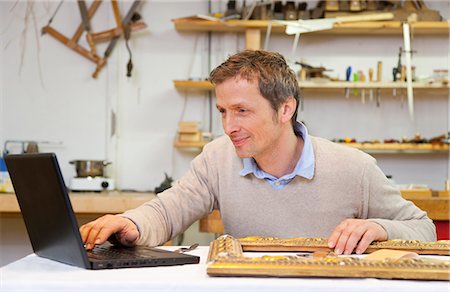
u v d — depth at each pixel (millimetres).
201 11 4578
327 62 4547
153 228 1734
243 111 1653
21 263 1319
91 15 4520
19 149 4469
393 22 4199
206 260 1346
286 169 1858
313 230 1869
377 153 4535
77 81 4512
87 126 4520
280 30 4395
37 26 4504
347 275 1068
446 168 4520
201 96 4543
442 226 3041
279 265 1092
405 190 3863
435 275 1054
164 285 1034
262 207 1888
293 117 1852
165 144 4543
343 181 1863
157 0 4562
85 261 1215
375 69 4535
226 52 4531
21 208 1421
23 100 4496
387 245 1446
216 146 2027
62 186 1178
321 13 4320
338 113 4551
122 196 3531
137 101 4543
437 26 4234
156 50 4555
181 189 1956
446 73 4270
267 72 1661
